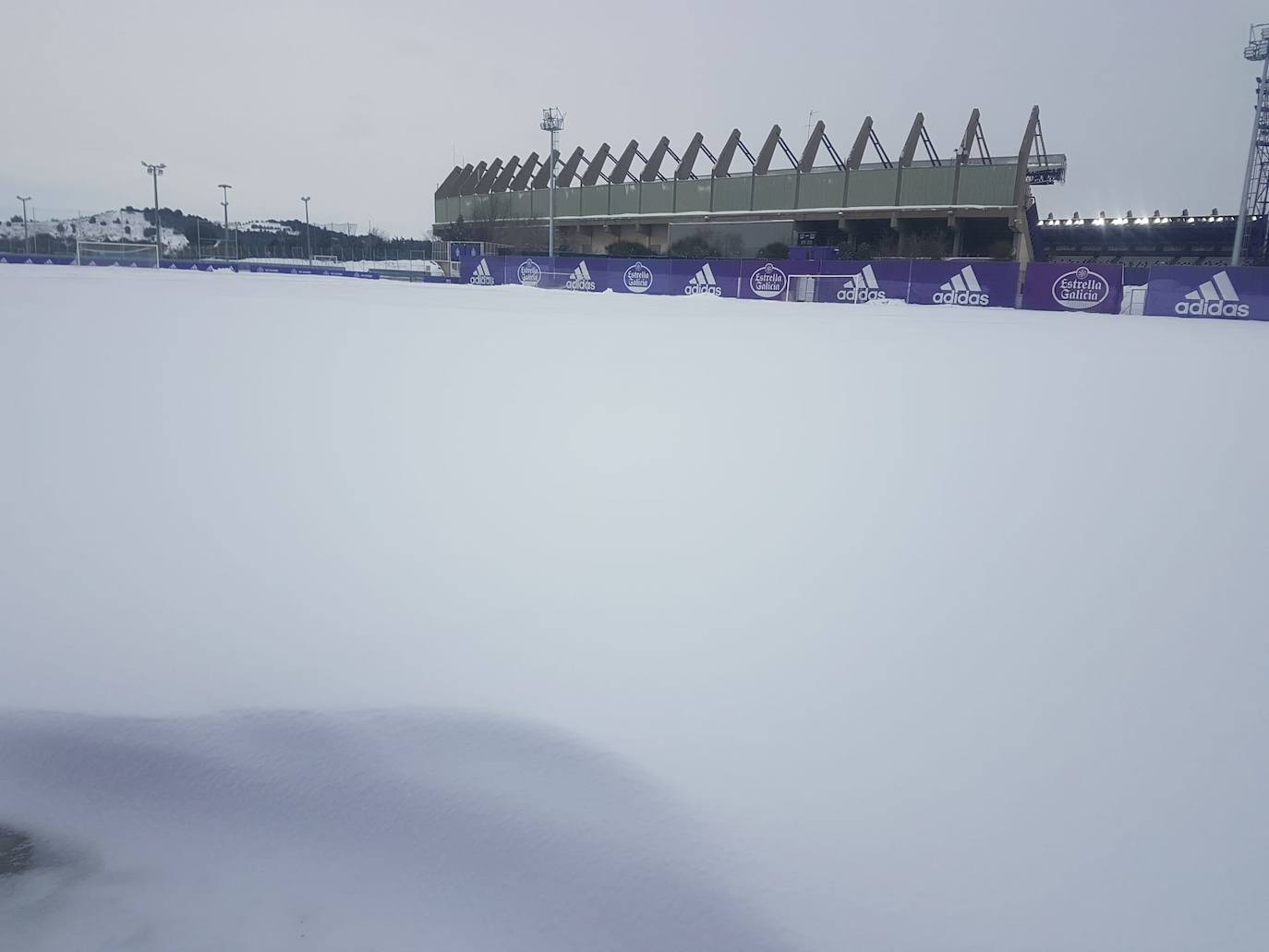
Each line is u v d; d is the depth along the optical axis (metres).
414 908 1.58
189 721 2.10
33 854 1.71
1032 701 2.19
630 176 56.25
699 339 13.03
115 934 1.50
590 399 7.28
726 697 2.21
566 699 2.20
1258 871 1.55
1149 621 2.73
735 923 1.48
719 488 4.40
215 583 2.97
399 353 10.05
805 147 46.19
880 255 43.66
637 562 3.25
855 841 1.64
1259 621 2.72
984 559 3.32
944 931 1.42
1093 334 15.02
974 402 7.32
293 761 1.97
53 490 4.02
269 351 9.66
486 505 4.01
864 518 3.87
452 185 76.56
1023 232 41.38
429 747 2.00
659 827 1.71
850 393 7.77
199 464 4.61
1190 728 2.07
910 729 2.05
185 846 1.74
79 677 2.28
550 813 1.78
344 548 3.36
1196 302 21.70
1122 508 4.04
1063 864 1.57
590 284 32.72
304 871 1.67
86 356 8.64
